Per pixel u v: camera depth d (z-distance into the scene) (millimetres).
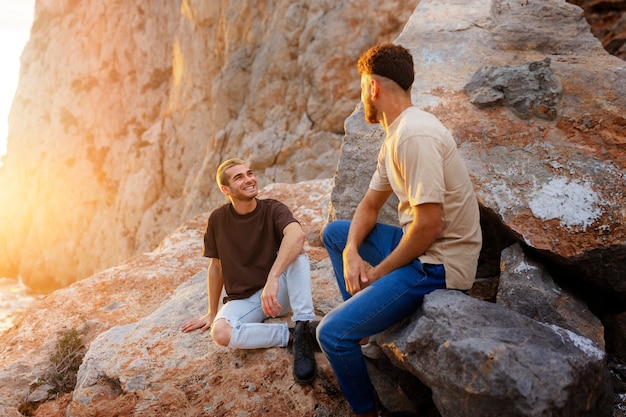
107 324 3879
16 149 20406
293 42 11609
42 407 3010
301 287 2789
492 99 3146
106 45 17188
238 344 2758
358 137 3336
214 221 2945
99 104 17375
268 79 12062
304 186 5805
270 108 12062
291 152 11414
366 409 2301
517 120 3084
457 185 2076
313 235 4430
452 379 1903
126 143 16641
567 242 2521
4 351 3748
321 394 2613
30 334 3902
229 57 12875
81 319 3996
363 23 10688
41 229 18750
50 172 18609
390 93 2137
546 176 2766
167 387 2756
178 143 14719
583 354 1911
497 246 2877
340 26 10859
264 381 2680
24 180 19844
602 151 2824
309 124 11281
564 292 2549
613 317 2621
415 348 2037
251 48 12562
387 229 2420
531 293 2490
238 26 12727
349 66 10820
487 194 2746
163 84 16266
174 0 15734
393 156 2074
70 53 18312
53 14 19812
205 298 3525
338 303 3195
